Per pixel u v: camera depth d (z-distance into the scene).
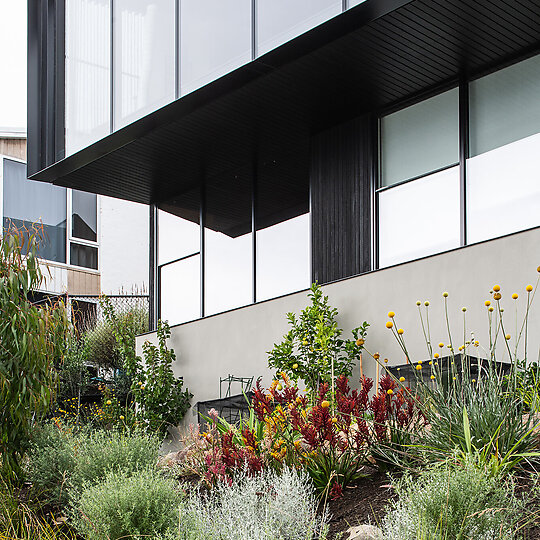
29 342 6.06
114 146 9.90
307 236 9.55
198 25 8.70
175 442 9.86
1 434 6.01
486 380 4.16
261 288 10.08
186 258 11.51
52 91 11.12
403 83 7.94
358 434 4.16
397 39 7.02
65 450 5.61
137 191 11.70
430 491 2.90
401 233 8.14
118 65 9.85
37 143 11.14
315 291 7.71
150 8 9.42
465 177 7.55
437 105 7.94
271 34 7.80
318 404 4.41
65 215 17.83
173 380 9.95
